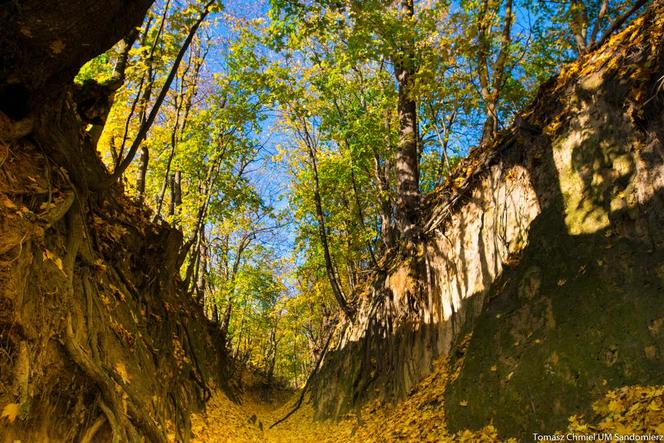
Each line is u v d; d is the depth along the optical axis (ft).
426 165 62.69
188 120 46.14
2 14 10.36
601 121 20.72
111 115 30.83
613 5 37.60
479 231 28.96
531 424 16.26
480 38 32.91
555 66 40.45
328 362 53.16
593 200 19.67
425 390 27.63
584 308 17.04
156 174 48.85
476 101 37.32
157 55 26.43
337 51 42.47
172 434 18.90
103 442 12.43
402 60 32.60
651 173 17.40
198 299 55.21
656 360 13.87
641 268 16.11
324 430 40.42
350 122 47.19
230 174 52.24
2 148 11.65
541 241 21.58
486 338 21.18
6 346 9.78
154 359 20.65
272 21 29.86
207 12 18.16
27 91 12.14
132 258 23.84
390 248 47.80
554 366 16.63
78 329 12.95
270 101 44.06
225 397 43.96
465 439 18.33
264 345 127.75
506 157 27.86
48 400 10.93
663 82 17.34
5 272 10.08
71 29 10.91
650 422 12.29
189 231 57.88
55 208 13.01
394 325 36.70
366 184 60.75
